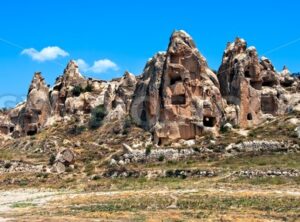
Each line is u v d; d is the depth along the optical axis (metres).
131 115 133.88
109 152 121.00
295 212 60.84
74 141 134.25
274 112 126.94
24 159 124.88
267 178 88.62
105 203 74.00
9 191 98.44
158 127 118.06
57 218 60.75
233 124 120.69
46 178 107.25
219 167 97.06
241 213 60.84
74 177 106.19
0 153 134.50
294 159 97.69
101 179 102.06
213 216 58.84
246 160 100.19
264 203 67.50
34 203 79.31
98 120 142.25
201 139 113.88
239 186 84.31
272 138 108.94
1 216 65.25
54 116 157.75
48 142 135.00
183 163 103.88
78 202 76.62
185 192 80.44
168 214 61.28
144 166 105.44
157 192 82.56
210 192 79.06
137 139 123.75
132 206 69.62
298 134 109.94
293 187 81.50
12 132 166.00
